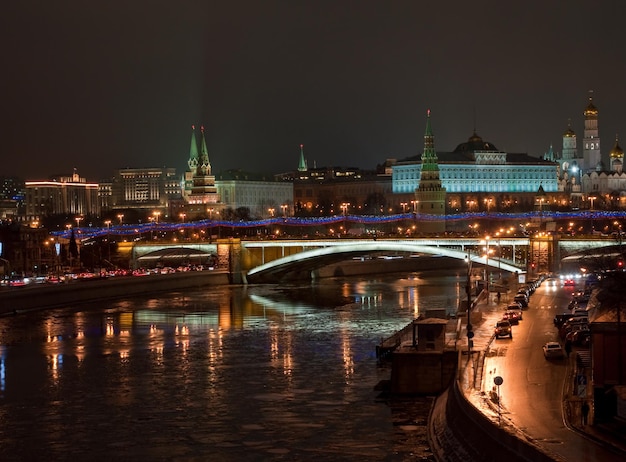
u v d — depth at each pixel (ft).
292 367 520.42
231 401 444.14
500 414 334.44
